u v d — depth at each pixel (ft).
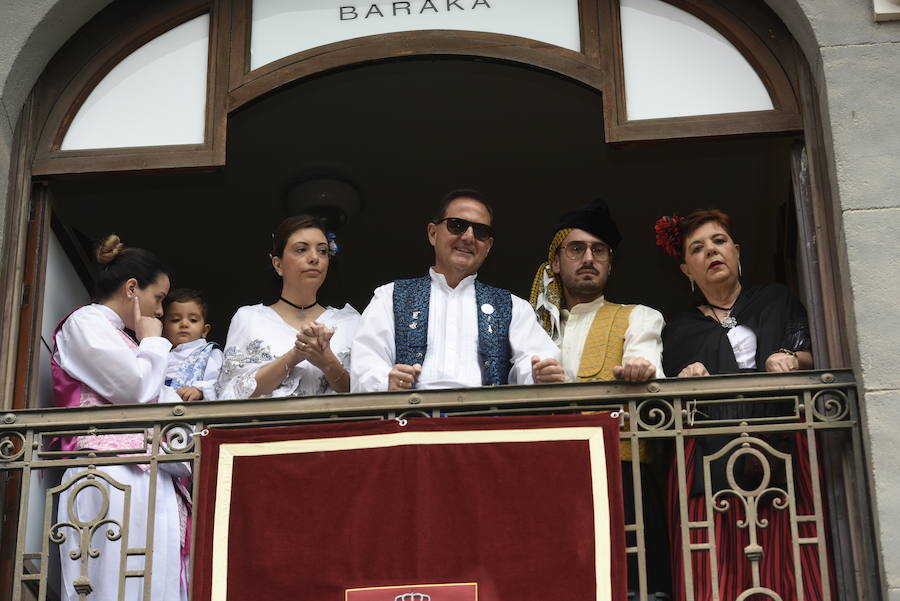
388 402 23.29
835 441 23.47
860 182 23.98
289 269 27.09
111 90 26.99
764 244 36.81
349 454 22.82
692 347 25.86
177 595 23.88
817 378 23.11
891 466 22.17
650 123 26.09
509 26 27.14
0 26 26.07
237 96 26.91
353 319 26.96
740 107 26.13
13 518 23.98
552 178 37.40
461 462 22.67
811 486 23.43
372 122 35.14
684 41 26.73
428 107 34.76
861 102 24.52
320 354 25.07
